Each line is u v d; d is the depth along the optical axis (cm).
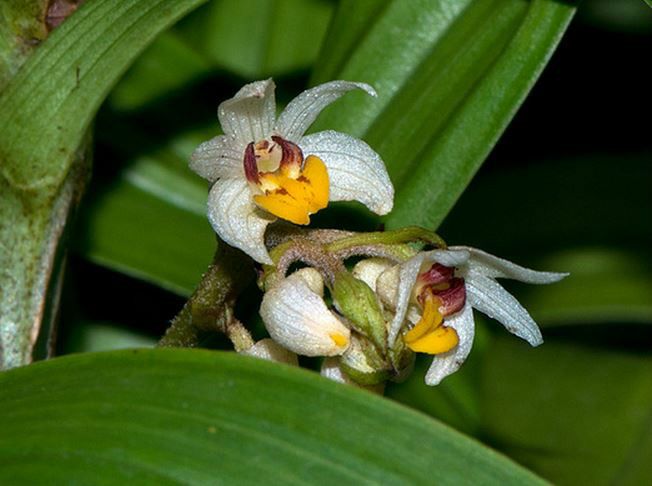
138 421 17
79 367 17
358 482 17
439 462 17
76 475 17
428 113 21
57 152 19
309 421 17
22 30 19
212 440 17
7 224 19
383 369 18
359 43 21
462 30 21
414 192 20
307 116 19
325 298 20
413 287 19
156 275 22
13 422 17
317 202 18
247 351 19
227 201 19
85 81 19
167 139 23
